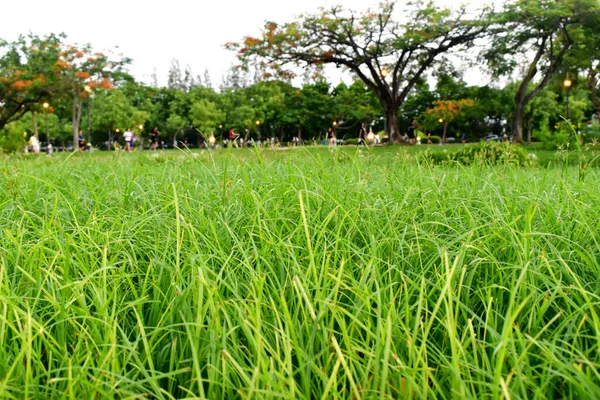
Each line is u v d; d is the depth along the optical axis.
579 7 21.84
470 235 1.75
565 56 25.59
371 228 2.15
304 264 1.85
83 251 1.86
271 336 1.39
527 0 23.22
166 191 2.86
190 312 1.45
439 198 2.81
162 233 2.18
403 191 2.86
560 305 1.60
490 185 2.79
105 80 29.78
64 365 1.25
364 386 1.14
